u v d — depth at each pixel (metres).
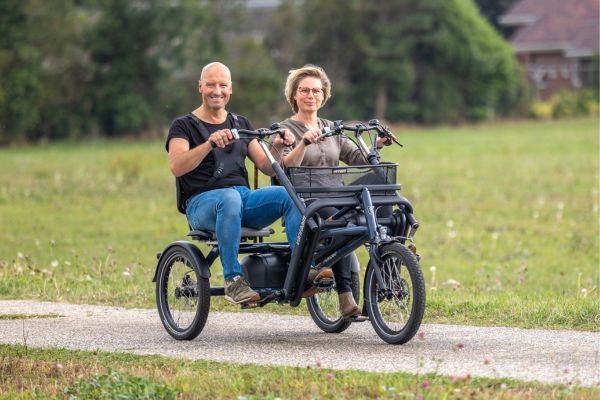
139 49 139.38
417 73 166.62
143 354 17.98
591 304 21.45
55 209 59.88
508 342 18.42
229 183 19.59
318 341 19.19
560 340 18.56
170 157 19.39
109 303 24.48
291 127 20.30
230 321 21.75
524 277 34.50
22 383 16.02
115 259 39.69
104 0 138.88
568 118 174.38
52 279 28.14
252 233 19.19
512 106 175.00
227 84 19.75
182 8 139.88
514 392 14.52
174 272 20.03
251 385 15.21
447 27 165.25
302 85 20.30
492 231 50.38
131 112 139.00
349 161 20.52
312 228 18.05
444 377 15.41
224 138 18.67
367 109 164.00
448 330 19.77
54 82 136.62
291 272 18.73
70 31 136.88
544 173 79.56
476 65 166.62
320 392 14.76
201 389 15.14
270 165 19.66
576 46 188.00
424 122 166.50
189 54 143.00
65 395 15.22
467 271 38.38
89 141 136.88
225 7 149.62
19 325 21.33
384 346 18.28
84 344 19.17
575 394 14.32
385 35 161.75
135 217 56.66
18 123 130.62
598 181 73.06
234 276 18.70
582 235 48.31
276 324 21.33
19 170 85.19
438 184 71.69
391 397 14.32
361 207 18.38
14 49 131.62
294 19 161.62
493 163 89.38
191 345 18.95
